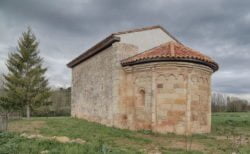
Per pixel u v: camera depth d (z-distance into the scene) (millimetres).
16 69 28672
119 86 14680
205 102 14047
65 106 43969
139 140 10883
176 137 12047
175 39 17953
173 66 13016
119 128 14297
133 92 14406
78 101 21094
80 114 20422
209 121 14336
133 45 15414
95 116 17375
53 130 12641
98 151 7727
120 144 9805
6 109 28219
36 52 29562
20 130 12633
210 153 8750
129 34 15359
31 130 12695
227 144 10617
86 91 19438
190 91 13008
